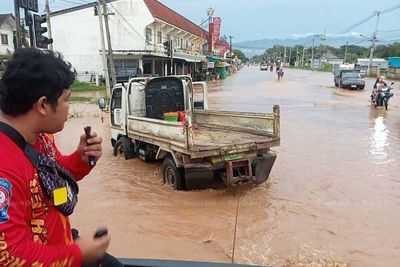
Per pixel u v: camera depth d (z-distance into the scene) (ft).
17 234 3.70
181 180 23.16
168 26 126.62
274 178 25.93
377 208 20.81
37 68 4.17
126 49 112.37
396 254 15.92
